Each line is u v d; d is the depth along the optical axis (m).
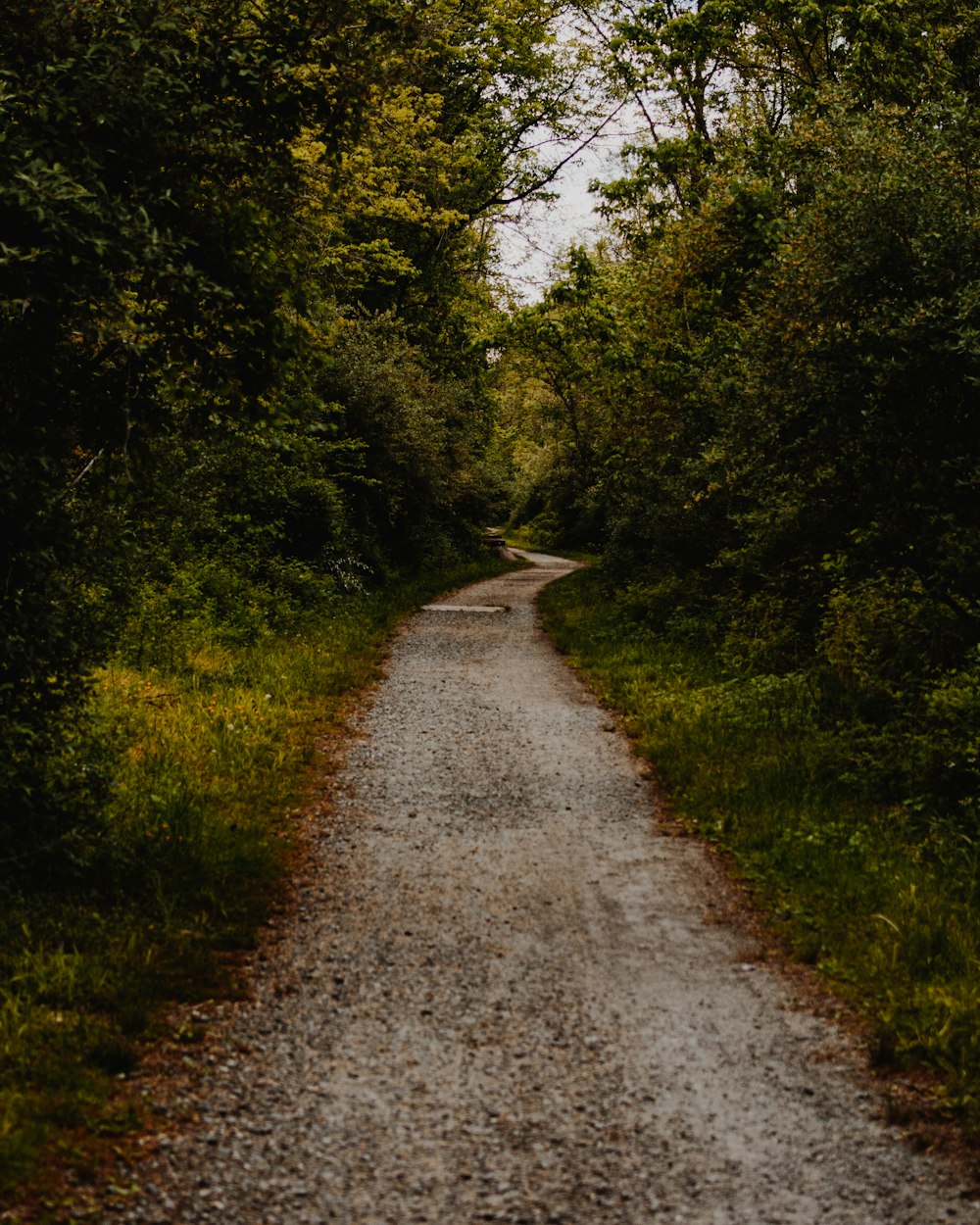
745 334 10.84
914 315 8.30
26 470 5.95
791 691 11.44
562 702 12.83
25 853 6.29
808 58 18.50
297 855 7.53
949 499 8.87
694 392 16.17
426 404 28.22
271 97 6.77
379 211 19.47
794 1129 4.27
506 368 37.91
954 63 16.64
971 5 16.62
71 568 6.84
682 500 16.20
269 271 6.84
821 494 9.78
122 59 6.00
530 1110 4.38
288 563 20.11
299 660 14.02
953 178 8.75
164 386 7.11
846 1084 4.62
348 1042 4.95
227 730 10.08
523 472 60.34
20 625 6.25
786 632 12.49
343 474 23.20
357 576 23.09
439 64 27.34
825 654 11.54
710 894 6.93
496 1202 3.76
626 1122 4.30
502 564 38.69
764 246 13.35
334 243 19.91
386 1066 4.73
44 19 5.95
